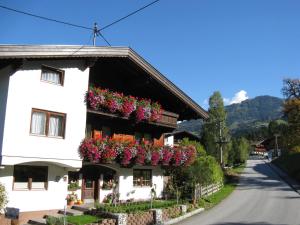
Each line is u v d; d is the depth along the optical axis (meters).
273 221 20.56
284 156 65.44
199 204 25.48
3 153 16.16
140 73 24.12
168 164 26.44
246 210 24.44
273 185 40.56
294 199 29.75
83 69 20.00
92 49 19.03
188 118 29.69
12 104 16.64
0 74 17.08
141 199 25.30
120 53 20.89
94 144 20.14
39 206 18.08
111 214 17.52
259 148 126.44
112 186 23.27
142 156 23.23
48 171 18.64
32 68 17.55
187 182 27.81
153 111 24.48
